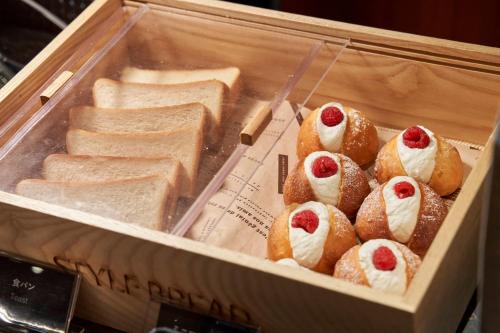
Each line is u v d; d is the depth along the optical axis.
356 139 1.12
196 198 1.04
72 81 1.15
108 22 1.21
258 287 0.96
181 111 1.12
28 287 1.04
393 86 1.17
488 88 1.13
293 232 1.04
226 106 1.12
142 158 1.08
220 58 1.19
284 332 0.99
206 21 1.19
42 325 1.03
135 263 1.00
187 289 1.00
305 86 1.15
